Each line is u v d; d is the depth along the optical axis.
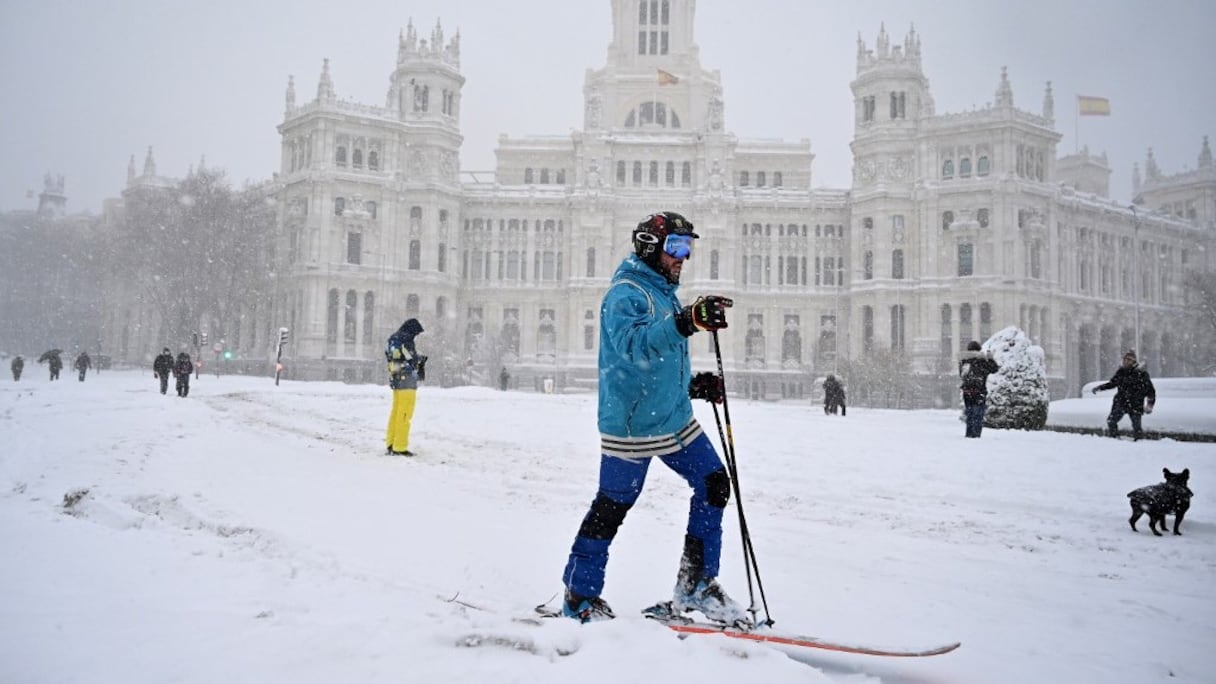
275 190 91.94
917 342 85.00
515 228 97.75
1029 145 86.25
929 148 87.38
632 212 95.56
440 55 95.12
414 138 91.88
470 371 78.94
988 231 84.00
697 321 3.56
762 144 105.38
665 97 105.25
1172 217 103.19
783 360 94.81
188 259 82.12
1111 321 94.06
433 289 90.12
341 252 86.31
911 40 91.38
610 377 3.86
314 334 83.94
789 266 95.75
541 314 97.25
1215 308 82.12
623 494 3.84
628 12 107.69
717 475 3.88
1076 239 92.56
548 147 106.00
